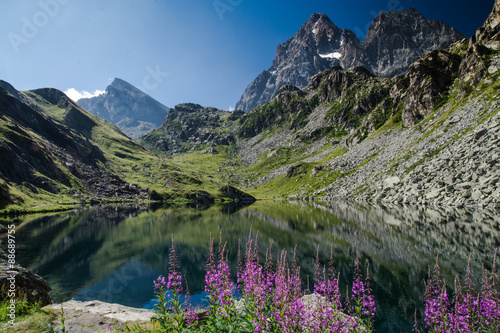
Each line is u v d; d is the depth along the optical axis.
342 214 90.44
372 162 162.62
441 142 114.12
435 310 10.38
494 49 154.25
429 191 96.00
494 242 40.47
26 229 73.00
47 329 11.79
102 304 16.67
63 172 192.50
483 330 9.64
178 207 171.88
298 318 9.45
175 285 10.70
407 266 33.47
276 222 82.38
